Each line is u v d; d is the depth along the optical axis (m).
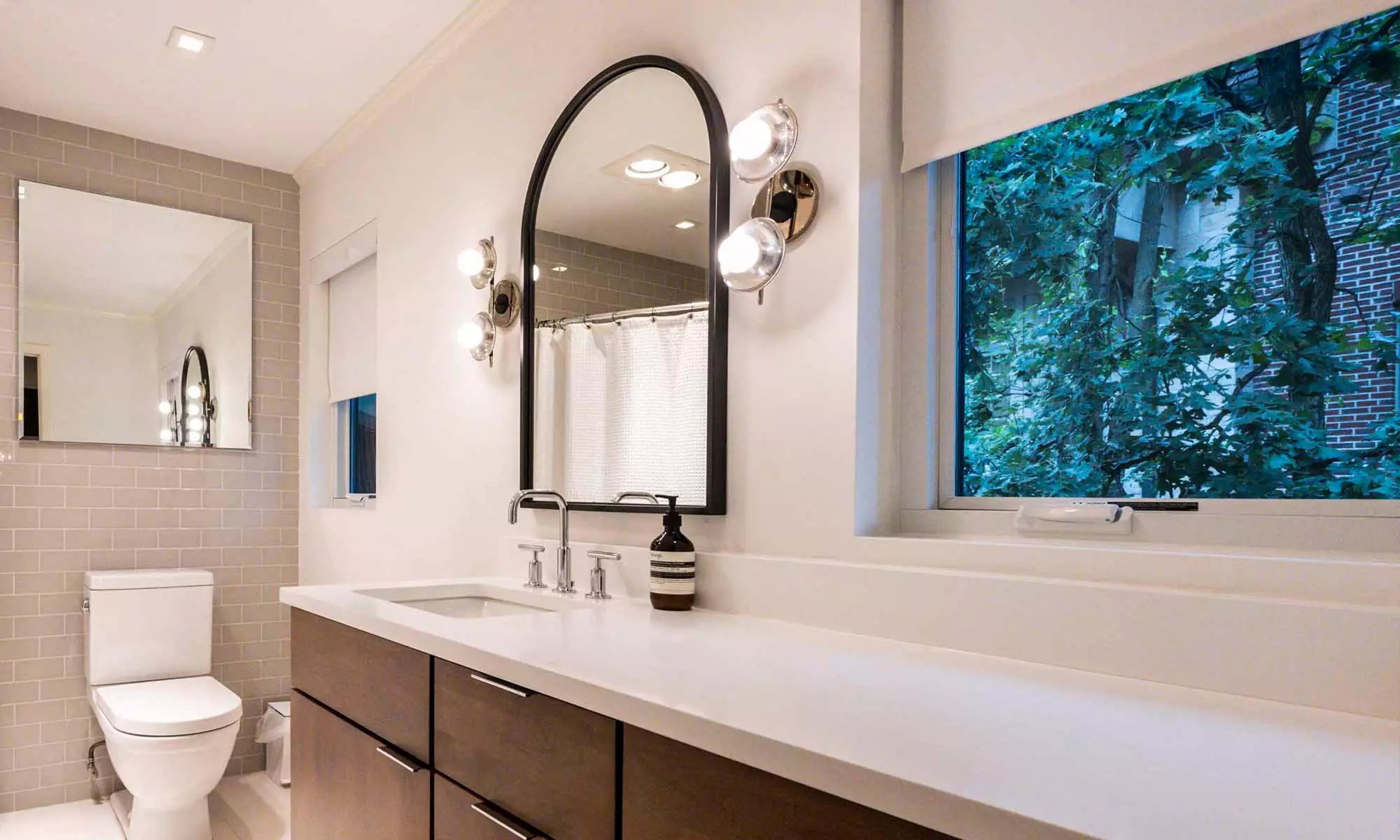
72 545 3.33
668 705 1.01
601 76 2.19
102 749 3.35
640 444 2.04
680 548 1.76
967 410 1.64
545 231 2.37
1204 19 1.26
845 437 1.61
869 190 1.63
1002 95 1.52
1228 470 1.29
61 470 3.32
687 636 1.47
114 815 3.14
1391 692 0.95
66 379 3.35
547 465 2.33
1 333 3.23
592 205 2.21
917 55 1.66
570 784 1.17
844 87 1.65
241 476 3.72
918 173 1.69
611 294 2.14
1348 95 1.18
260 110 3.31
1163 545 1.33
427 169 3.00
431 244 2.96
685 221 1.95
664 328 1.99
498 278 2.61
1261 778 0.76
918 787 0.75
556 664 1.23
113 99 3.21
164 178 3.61
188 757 2.64
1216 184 1.31
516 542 2.41
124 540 3.44
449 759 1.45
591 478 2.18
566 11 2.39
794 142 1.65
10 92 3.15
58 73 3.00
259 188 3.85
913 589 1.41
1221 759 0.82
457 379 2.79
